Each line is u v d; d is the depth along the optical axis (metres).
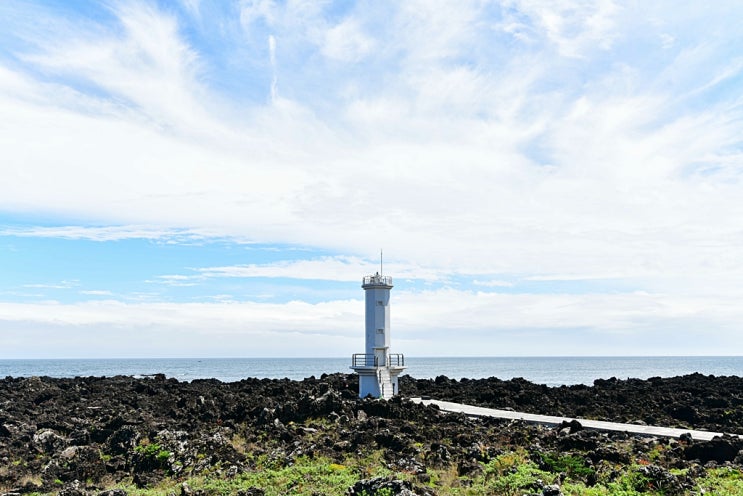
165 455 34.22
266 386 69.12
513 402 58.41
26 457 36.50
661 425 45.44
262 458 34.56
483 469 30.86
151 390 65.81
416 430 40.47
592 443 35.38
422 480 29.06
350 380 77.50
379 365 62.75
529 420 46.44
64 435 42.31
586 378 162.62
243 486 28.69
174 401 55.22
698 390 64.94
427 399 65.00
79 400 58.19
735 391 63.91
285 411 45.47
